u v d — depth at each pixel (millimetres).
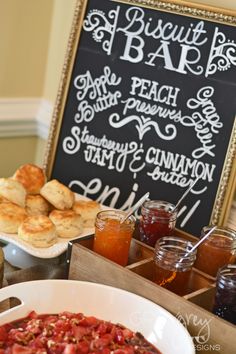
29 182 2162
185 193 1959
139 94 2166
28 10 2502
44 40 2574
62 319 1606
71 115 2273
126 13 2166
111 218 1873
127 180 2203
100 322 1626
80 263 1796
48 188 2129
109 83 2207
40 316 1659
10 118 2580
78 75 2250
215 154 2053
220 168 2047
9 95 2580
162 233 1904
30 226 1980
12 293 1642
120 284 1729
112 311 1675
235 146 2012
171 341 1574
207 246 1830
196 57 2070
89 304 1687
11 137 2635
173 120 2117
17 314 1636
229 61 2023
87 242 1860
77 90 2258
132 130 2188
